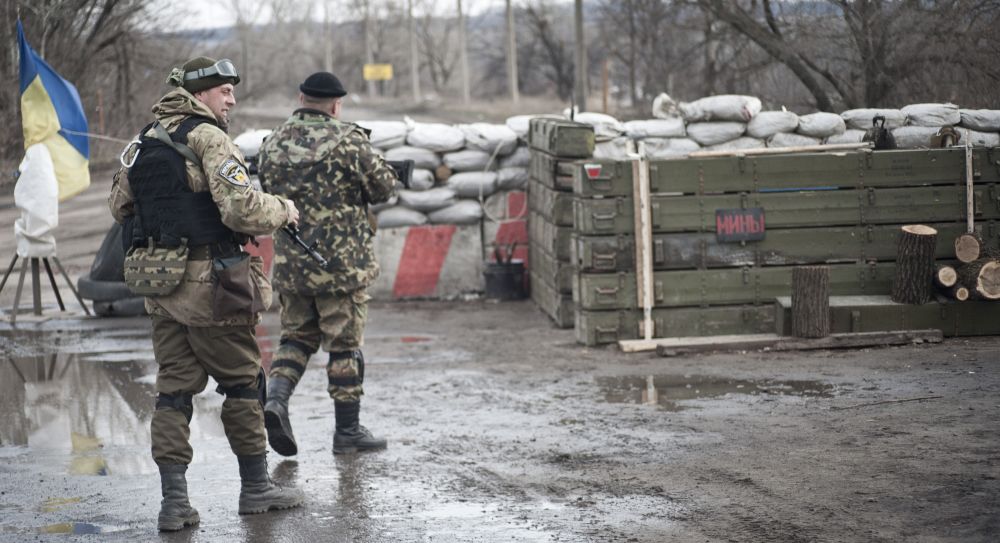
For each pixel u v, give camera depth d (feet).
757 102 43.80
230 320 17.12
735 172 33.19
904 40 59.16
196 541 16.58
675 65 104.73
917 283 31.50
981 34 55.16
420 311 43.98
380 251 46.44
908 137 43.19
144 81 127.65
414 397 27.66
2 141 94.48
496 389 28.22
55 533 16.98
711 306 33.58
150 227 16.97
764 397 25.23
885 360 28.86
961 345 30.55
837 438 20.86
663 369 29.81
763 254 33.40
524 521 17.04
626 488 18.56
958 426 21.08
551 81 256.52
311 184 21.71
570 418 24.36
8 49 94.58
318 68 324.19
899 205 33.22
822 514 16.43
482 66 317.01
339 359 22.08
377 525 17.17
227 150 16.75
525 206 46.85
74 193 41.16
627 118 114.42
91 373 30.83
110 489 19.43
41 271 55.06
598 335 33.91
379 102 246.47
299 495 18.45
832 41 66.13
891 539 15.19
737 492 17.89
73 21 106.73
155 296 16.94
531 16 231.09
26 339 36.78
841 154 33.22
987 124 43.16
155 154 16.85
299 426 24.63
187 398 17.48
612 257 33.60
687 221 33.30
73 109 40.32
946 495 16.87
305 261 21.76
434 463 20.95
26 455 21.98
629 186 33.47
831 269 33.30
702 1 71.10
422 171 46.21
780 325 32.30
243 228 16.74
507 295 45.75
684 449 20.93
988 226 33.09
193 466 21.07
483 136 46.24
